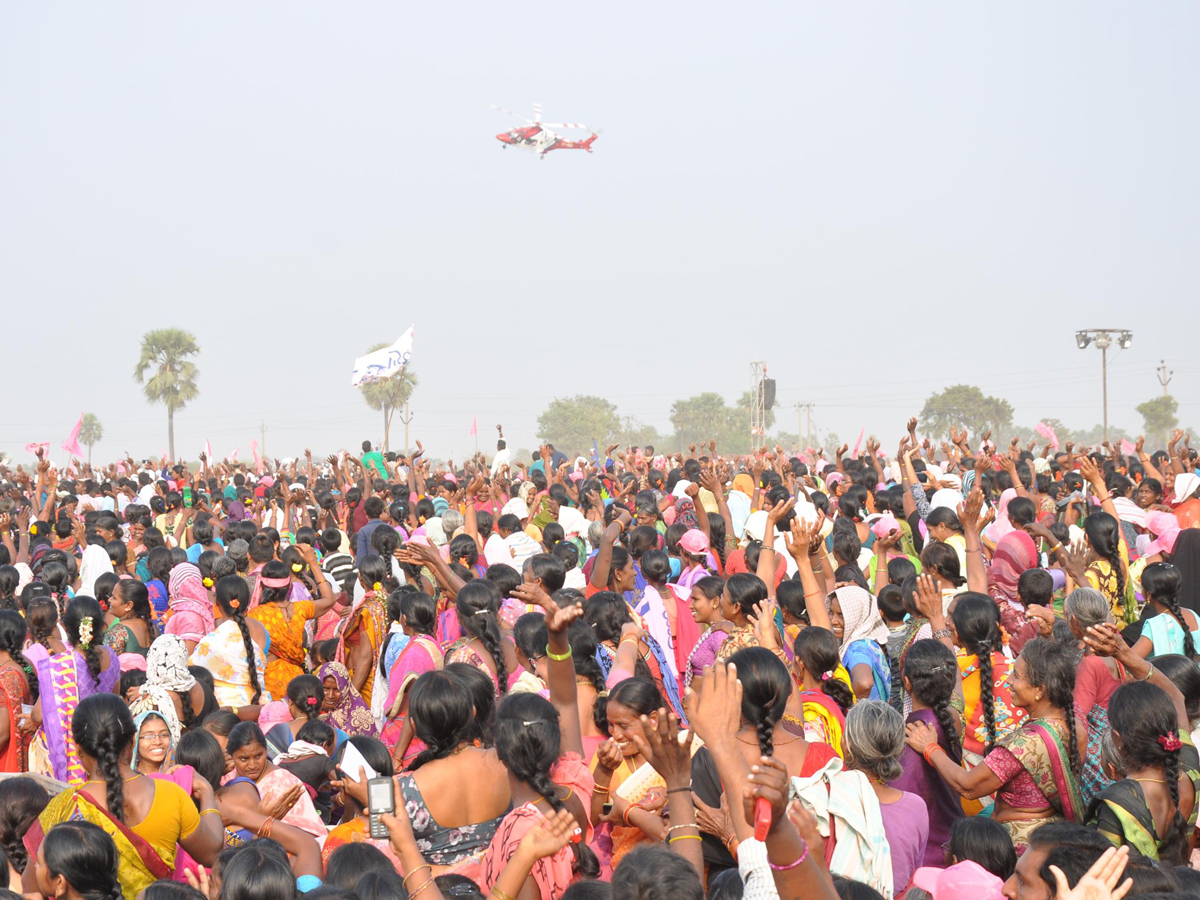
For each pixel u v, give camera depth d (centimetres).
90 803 476
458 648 719
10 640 716
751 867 321
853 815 441
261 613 898
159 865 483
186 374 7888
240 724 614
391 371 2045
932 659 574
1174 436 1514
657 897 331
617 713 503
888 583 930
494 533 1243
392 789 379
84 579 1143
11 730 709
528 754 429
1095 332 5962
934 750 556
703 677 339
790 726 510
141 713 620
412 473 1781
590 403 14288
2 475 2727
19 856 509
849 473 1625
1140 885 378
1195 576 951
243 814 540
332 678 809
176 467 2100
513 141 5394
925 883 439
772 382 4966
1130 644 769
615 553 906
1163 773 491
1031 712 548
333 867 420
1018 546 930
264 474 2758
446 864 445
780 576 1052
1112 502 973
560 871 415
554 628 512
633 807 487
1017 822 529
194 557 1305
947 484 1471
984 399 11619
